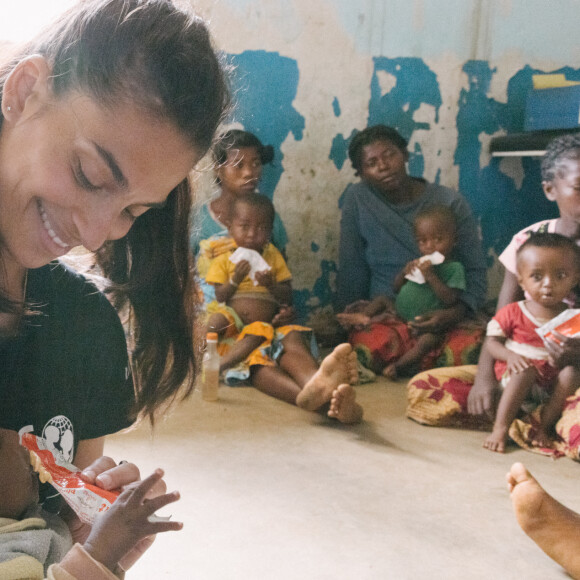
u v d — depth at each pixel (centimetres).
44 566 99
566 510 209
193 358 131
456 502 253
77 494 100
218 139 105
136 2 85
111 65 80
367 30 481
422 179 478
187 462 279
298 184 488
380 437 318
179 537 219
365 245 480
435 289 430
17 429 109
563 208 344
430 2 488
